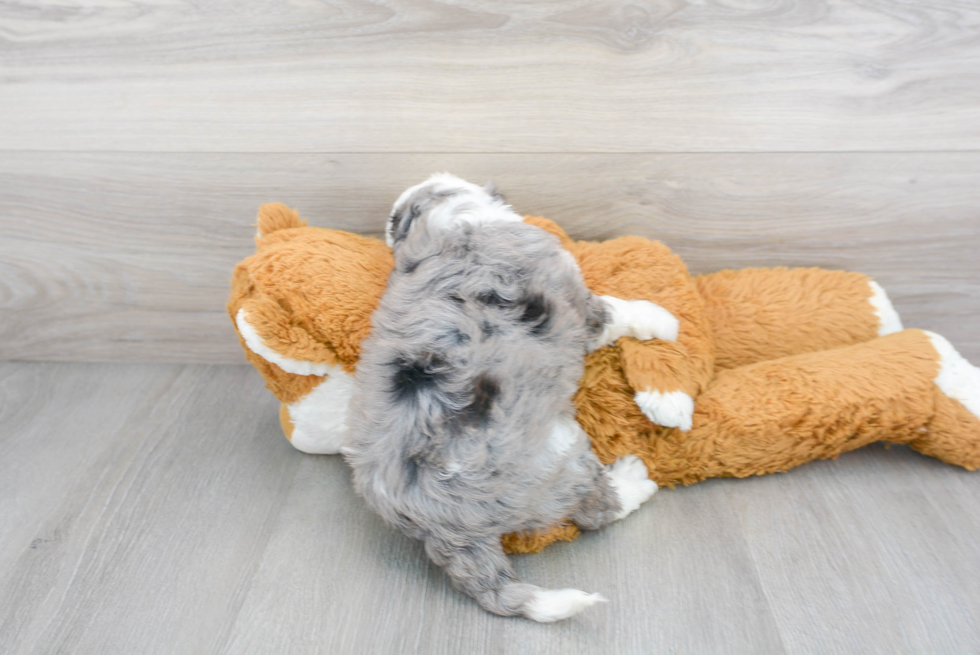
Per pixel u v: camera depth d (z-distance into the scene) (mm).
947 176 1163
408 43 1084
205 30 1084
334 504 1070
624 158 1169
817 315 1161
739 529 1002
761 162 1165
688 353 1021
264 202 1222
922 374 1039
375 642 862
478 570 874
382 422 860
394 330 883
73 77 1123
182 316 1344
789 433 1026
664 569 945
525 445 842
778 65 1091
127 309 1339
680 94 1115
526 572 946
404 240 991
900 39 1066
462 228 927
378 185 1202
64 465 1148
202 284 1309
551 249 938
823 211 1206
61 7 1069
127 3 1065
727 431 1021
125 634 882
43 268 1293
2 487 1104
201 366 1393
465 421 826
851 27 1062
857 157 1155
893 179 1172
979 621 867
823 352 1096
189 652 858
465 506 838
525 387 844
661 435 1040
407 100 1130
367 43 1086
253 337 950
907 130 1131
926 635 853
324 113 1144
